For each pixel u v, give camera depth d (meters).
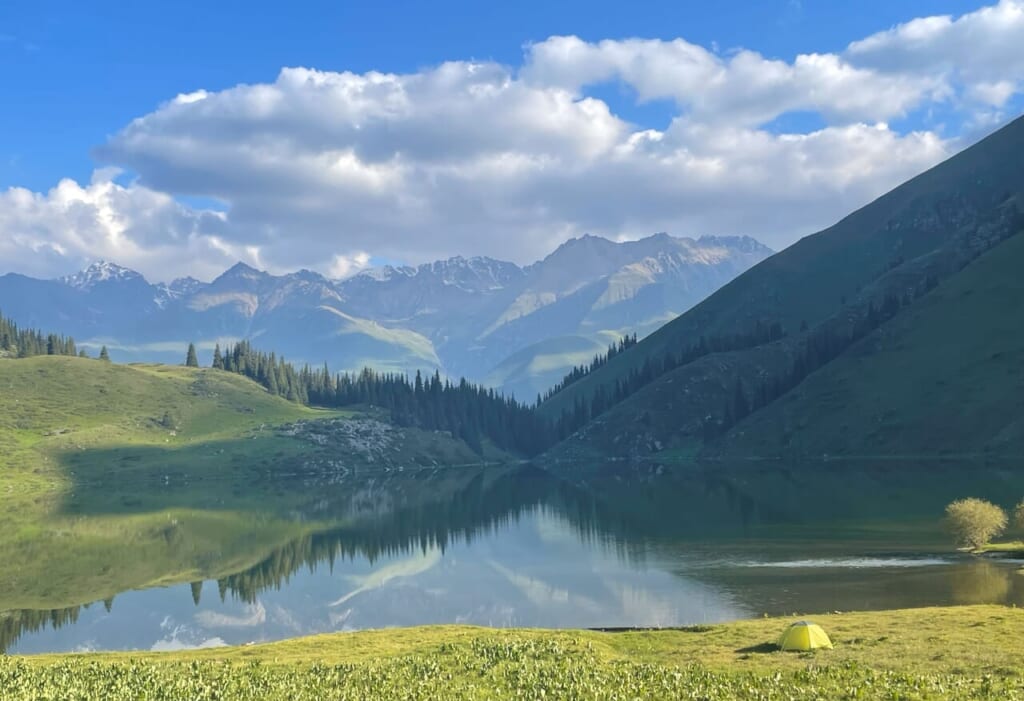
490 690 38.44
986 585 80.56
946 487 178.25
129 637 90.12
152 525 194.88
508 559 133.38
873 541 115.81
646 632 59.56
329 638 63.91
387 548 153.50
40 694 38.03
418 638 61.41
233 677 44.09
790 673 40.56
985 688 34.09
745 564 106.56
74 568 137.00
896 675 37.72
